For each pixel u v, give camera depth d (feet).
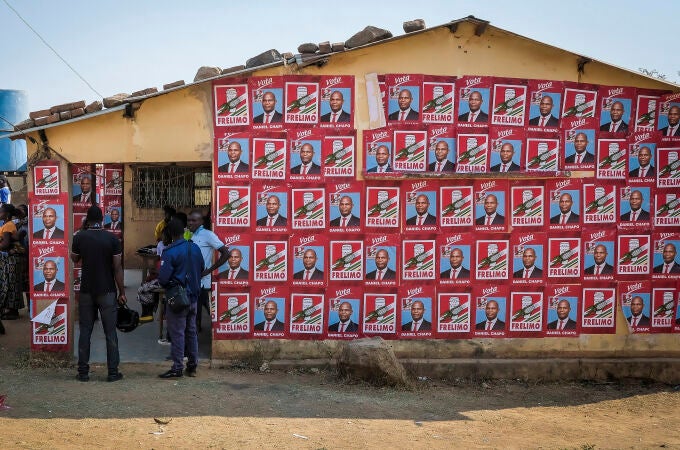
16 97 54.95
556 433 21.98
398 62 27.50
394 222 27.73
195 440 18.80
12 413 20.38
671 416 24.54
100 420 20.13
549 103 28.04
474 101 27.76
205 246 27.12
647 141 28.48
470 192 27.91
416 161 27.68
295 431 20.10
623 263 28.53
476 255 28.02
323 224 27.61
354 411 22.59
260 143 27.35
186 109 27.27
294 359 27.63
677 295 28.78
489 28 27.48
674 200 28.66
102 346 29.99
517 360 28.12
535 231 28.17
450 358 28.04
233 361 27.53
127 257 52.95
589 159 28.27
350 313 27.76
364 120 27.50
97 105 26.89
